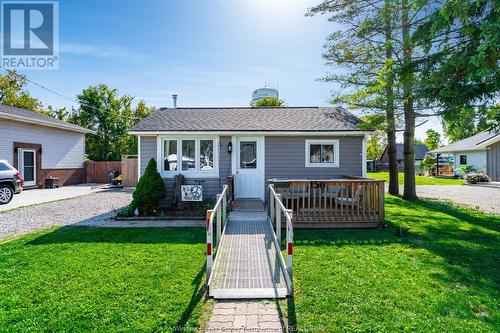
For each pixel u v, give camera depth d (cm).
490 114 774
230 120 1253
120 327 338
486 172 2477
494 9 656
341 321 354
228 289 437
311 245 664
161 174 1148
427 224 879
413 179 1412
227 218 908
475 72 668
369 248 639
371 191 852
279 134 1140
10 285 440
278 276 486
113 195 1527
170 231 781
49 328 335
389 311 375
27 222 886
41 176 1825
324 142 1169
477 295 418
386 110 1349
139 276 477
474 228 826
